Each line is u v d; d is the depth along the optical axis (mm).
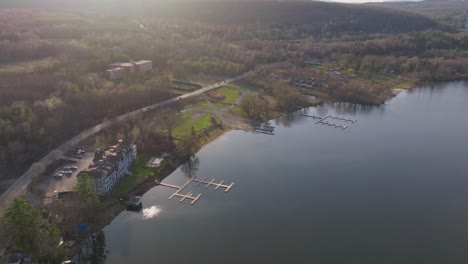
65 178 189625
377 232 168375
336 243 161250
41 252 139250
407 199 192750
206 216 177125
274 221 174375
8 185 181375
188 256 152250
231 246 158125
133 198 184250
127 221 172250
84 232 160625
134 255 152125
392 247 159500
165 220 173625
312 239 163375
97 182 179250
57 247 144750
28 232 135875
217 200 190000
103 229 166625
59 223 159500
